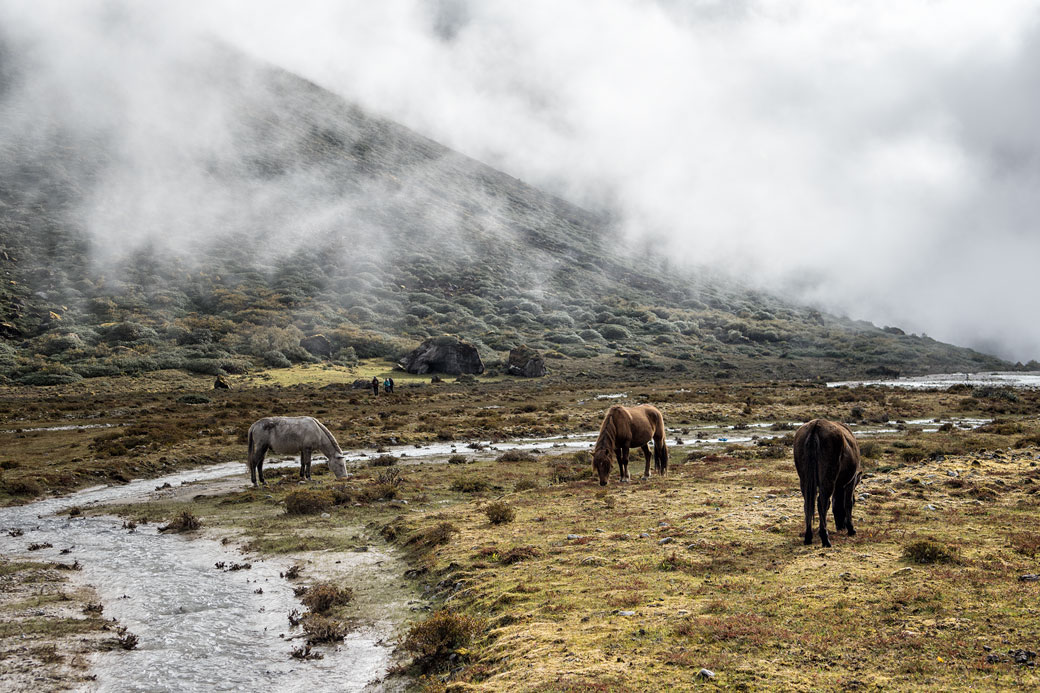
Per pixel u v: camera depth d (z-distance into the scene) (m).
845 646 6.00
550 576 9.19
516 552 10.45
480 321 145.75
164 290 129.12
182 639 8.23
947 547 8.72
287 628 8.62
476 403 56.72
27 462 25.39
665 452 19.59
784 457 22.38
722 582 8.23
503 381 92.06
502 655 6.64
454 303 161.00
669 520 12.42
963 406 45.81
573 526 12.47
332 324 122.88
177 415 45.47
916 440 26.28
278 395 64.88
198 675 7.15
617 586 8.46
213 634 8.41
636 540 10.98
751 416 42.97
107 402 56.84
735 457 23.02
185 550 13.07
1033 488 13.07
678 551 10.03
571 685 5.60
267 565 11.70
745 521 11.77
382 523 14.66
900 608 6.80
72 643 8.05
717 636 6.43
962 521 10.73
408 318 137.12
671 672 5.74
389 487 18.34
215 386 72.62
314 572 11.20
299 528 14.55
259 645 8.05
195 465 26.89
